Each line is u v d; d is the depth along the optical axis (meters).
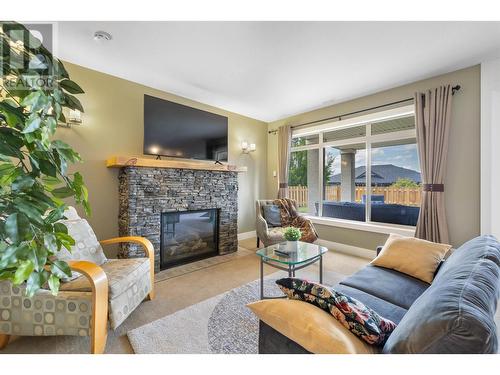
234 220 3.81
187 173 3.24
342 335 0.79
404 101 3.14
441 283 0.97
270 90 3.32
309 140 4.45
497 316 1.84
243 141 4.55
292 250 2.29
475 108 2.58
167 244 3.09
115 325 1.51
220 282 2.54
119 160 2.60
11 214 0.58
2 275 0.64
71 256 1.75
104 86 2.82
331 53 2.36
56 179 0.74
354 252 3.61
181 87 3.23
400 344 0.72
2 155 0.61
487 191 2.48
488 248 1.22
